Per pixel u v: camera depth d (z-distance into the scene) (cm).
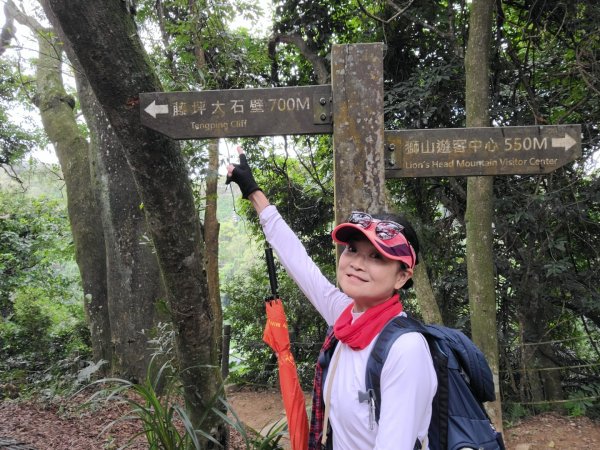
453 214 642
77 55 219
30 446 378
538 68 617
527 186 579
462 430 129
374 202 226
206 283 269
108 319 675
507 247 586
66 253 1168
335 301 177
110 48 218
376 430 129
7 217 1143
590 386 563
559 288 590
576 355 620
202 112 225
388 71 678
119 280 623
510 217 566
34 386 605
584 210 564
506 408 557
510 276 580
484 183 462
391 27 660
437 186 646
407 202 670
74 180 712
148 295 612
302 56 776
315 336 801
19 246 1170
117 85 223
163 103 225
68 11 210
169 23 491
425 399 126
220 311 616
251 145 741
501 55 621
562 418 538
